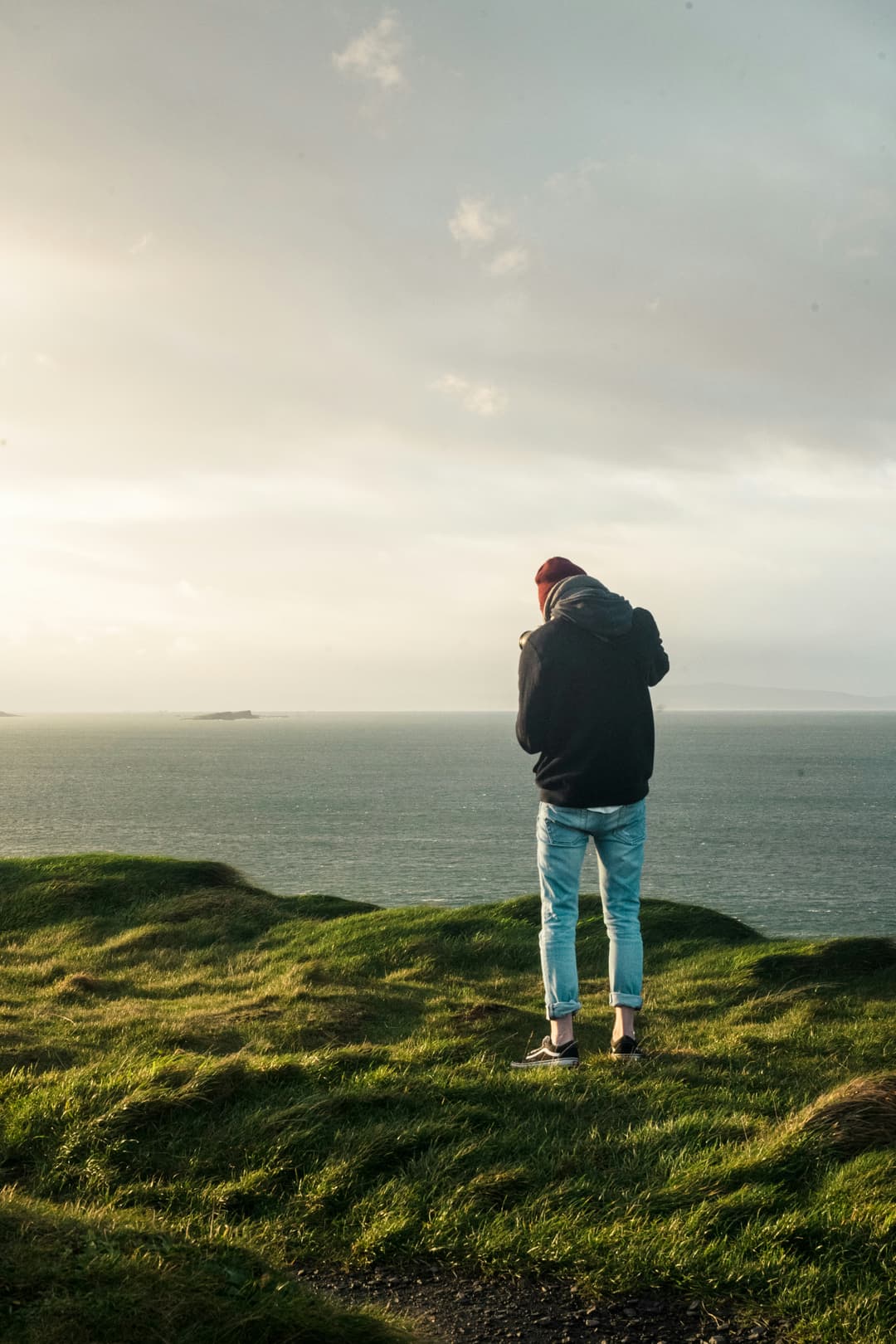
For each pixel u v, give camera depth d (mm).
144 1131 4387
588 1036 6629
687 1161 4035
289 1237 3582
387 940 10953
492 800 137625
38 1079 4973
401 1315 3014
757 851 84188
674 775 183500
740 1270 3201
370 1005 7602
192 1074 4871
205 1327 2637
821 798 137250
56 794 143750
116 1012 7379
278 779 180250
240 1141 4297
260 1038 6336
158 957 10836
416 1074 5172
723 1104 4867
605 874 5789
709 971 9508
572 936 5656
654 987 9016
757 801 132000
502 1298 3189
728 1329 2971
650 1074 5348
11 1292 2674
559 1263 3348
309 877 68500
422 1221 3652
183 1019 6871
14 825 102062
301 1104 4574
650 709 5699
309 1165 4117
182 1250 3051
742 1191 3691
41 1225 3078
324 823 105875
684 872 72250
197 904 12586
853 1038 6465
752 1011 7625
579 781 5508
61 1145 4188
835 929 50906
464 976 9812
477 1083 4996
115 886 13312
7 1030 6312
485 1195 3818
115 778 180625
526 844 88312
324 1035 6488
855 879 69125
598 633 5520
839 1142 4043
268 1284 2920
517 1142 4293
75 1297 2672
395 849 84688
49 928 12141
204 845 86625
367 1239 3512
